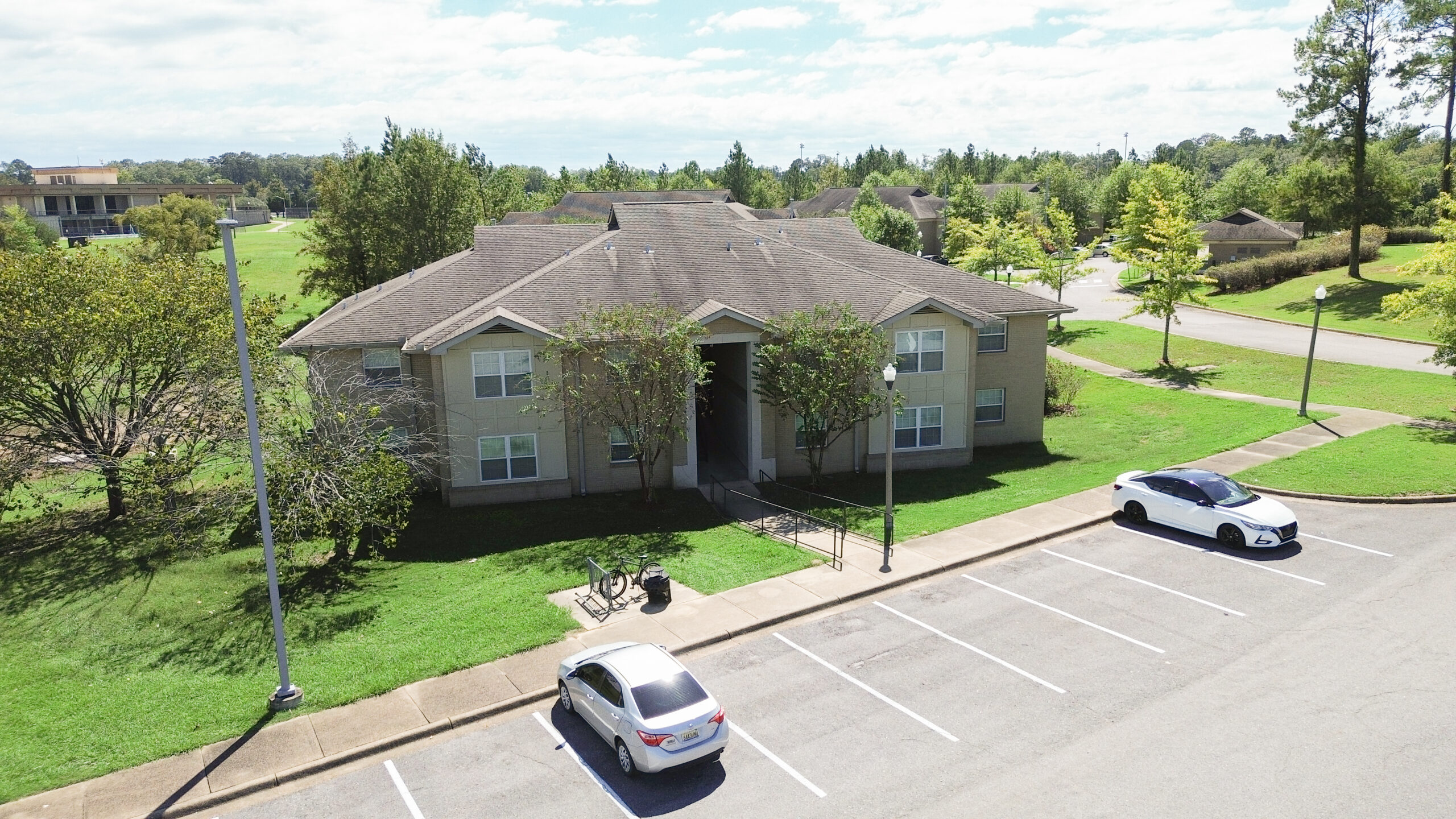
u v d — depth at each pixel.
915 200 114.25
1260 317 56.00
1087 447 34.28
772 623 19.67
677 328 27.45
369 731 15.69
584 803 13.64
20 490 30.56
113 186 141.88
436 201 61.19
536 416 28.95
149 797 14.09
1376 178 60.56
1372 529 23.47
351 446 22.81
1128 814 12.91
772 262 34.47
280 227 158.00
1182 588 20.55
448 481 28.77
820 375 28.88
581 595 21.34
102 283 27.09
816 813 13.20
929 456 32.81
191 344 26.36
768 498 29.48
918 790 13.65
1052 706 15.84
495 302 29.77
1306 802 13.02
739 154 120.38
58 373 24.80
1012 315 34.19
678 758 13.74
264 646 19.12
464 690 16.97
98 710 16.73
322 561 24.42
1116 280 82.06
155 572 23.61
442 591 21.95
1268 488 26.75
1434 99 56.94
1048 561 22.67
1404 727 14.69
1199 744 14.49
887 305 31.94
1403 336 46.88
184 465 23.52
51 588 22.70
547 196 117.69
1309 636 17.91
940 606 20.27
